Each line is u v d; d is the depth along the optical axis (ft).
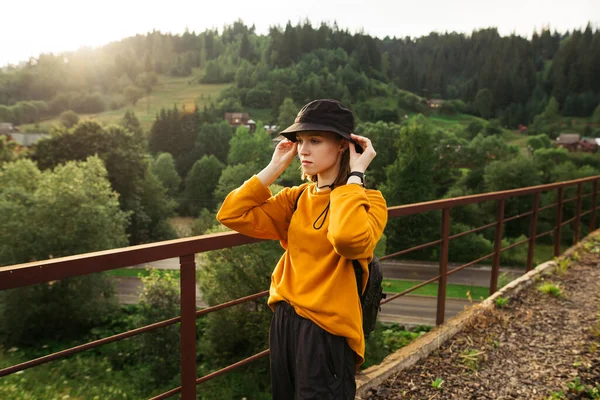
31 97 614.34
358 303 4.74
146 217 146.61
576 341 11.14
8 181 89.66
